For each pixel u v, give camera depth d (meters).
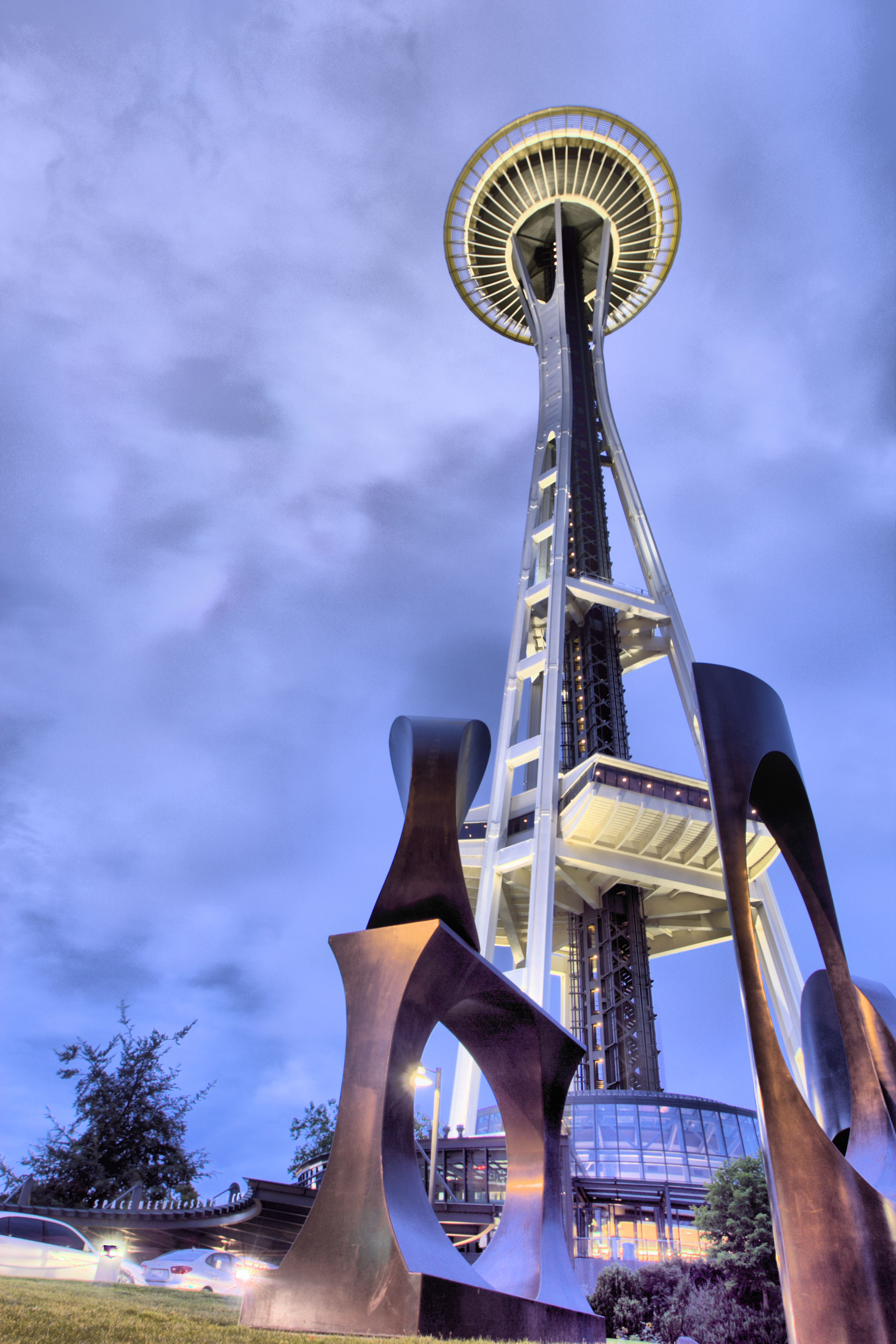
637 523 85.75
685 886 71.75
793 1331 12.41
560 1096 17.91
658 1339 28.30
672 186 99.62
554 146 99.88
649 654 85.31
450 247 107.19
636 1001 68.62
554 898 65.44
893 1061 15.78
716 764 15.88
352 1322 11.34
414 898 15.48
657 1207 48.84
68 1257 17.14
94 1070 41.44
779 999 68.44
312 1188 33.19
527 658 76.31
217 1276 22.02
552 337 95.69
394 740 18.41
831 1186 12.84
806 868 16.86
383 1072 13.20
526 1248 15.69
